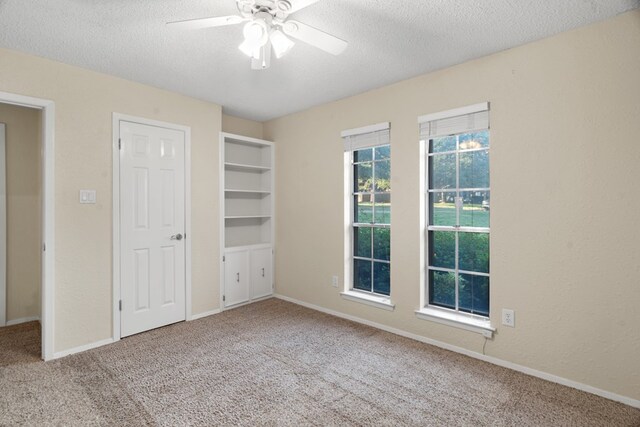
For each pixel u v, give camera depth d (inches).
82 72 107.0
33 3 72.6
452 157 112.6
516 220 94.8
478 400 80.9
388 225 129.4
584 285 84.2
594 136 82.4
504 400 80.7
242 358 102.5
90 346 108.6
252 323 132.6
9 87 94.0
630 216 77.9
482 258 106.8
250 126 171.6
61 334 102.9
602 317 81.7
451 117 106.8
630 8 75.7
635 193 77.3
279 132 166.9
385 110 123.7
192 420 73.3
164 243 127.4
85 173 107.6
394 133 121.3
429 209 118.0
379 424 72.3
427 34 86.9
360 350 108.3
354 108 133.8
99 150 110.6
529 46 91.7
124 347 109.4
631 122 77.7
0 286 128.2
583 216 84.1
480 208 106.4
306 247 154.4
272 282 169.9
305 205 154.4
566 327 86.9
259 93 131.3
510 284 96.1
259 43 70.5
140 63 103.9
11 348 107.9
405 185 118.9
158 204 125.6
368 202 136.5
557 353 88.4
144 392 83.7
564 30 85.4
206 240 141.0
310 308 152.0
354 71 110.6
